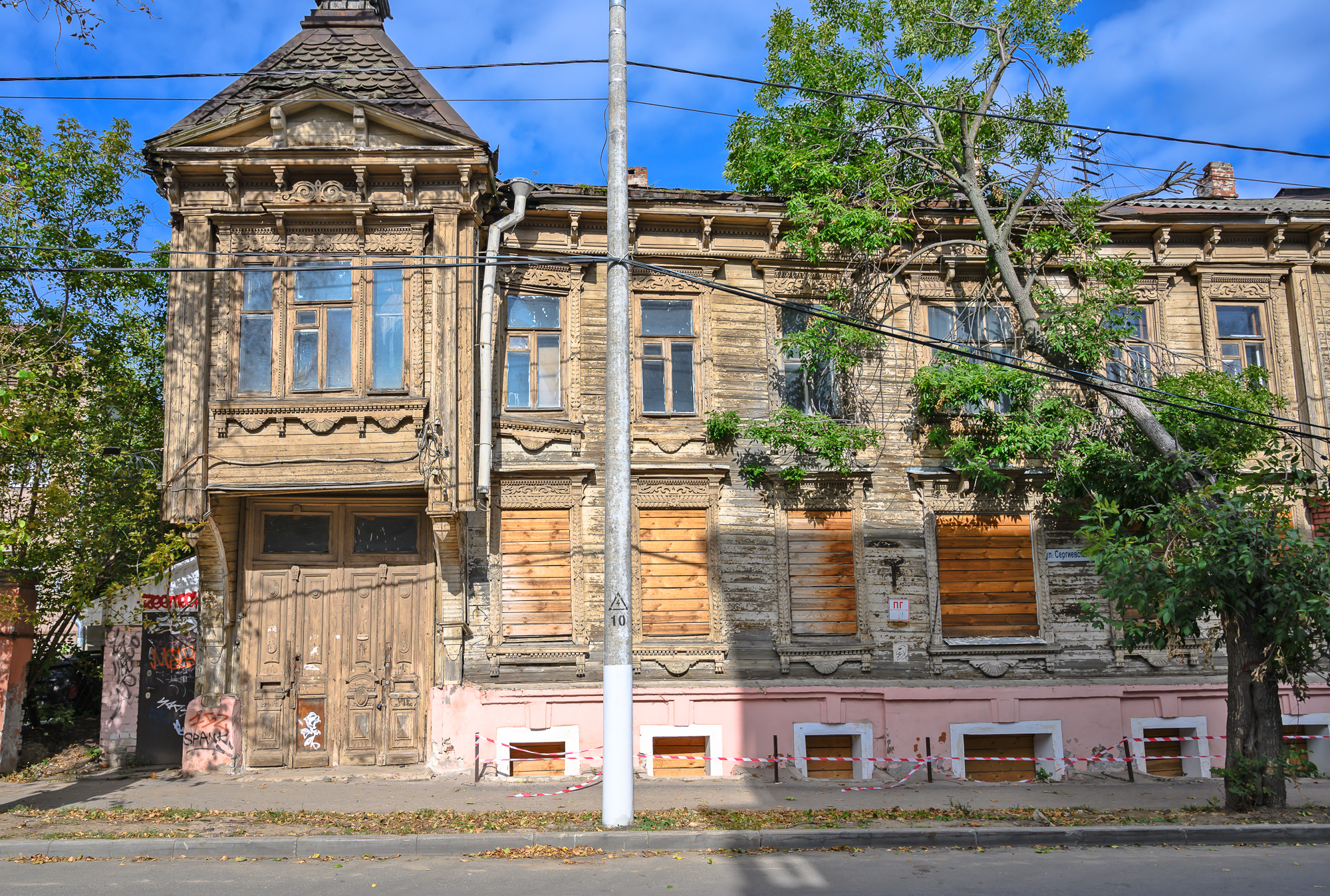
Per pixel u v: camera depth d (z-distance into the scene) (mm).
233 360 13562
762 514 15242
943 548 15594
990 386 14844
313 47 14883
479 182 13953
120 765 13953
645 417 15195
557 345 15156
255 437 13344
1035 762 14797
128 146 15961
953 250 16109
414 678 14164
